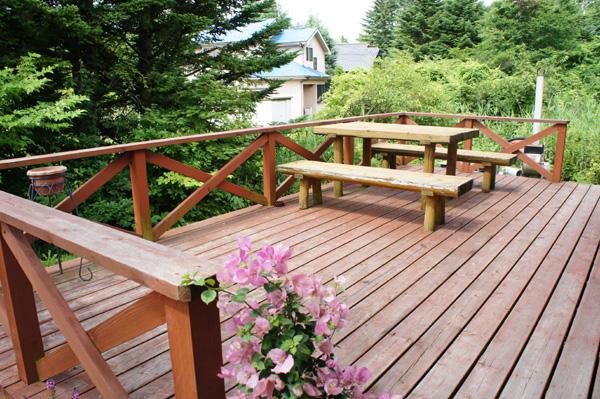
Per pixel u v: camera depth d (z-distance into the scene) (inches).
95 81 277.7
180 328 42.0
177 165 150.5
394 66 494.0
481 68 606.9
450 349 84.7
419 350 84.4
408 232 150.9
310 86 948.6
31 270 63.7
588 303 101.9
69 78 266.2
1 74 218.7
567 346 85.6
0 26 238.8
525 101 567.2
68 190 123.1
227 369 46.0
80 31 244.4
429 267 121.8
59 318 59.4
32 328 76.2
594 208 179.3
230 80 343.3
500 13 736.3
